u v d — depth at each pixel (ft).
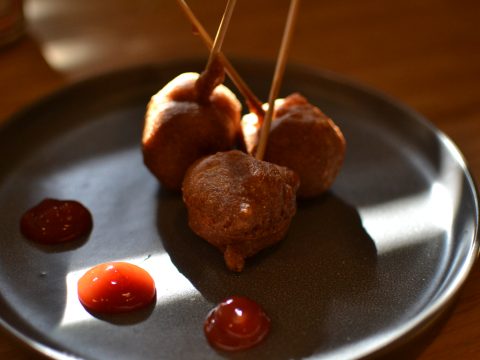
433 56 1.34
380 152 1.03
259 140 0.85
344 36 1.39
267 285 0.81
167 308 0.78
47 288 0.80
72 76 1.24
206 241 0.87
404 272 0.83
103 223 0.90
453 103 1.20
